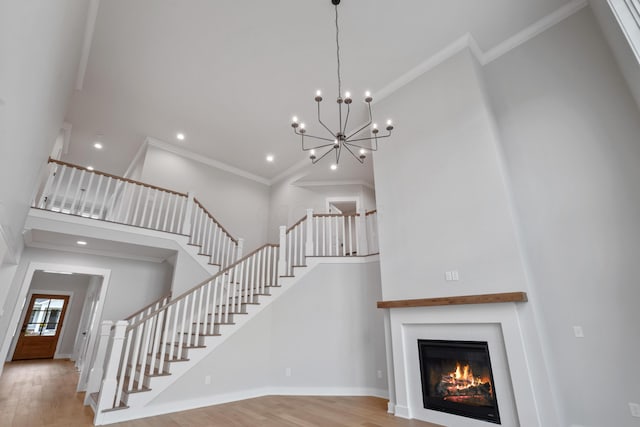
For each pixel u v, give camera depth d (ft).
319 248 21.06
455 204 12.82
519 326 10.12
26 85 6.37
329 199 27.17
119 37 14.32
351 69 16.11
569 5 12.46
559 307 10.70
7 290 15.38
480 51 14.79
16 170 7.89
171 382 13.06
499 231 11.38
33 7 5.28
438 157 13.88
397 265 14.07
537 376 9.57
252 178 28.55
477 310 11.09
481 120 12.83
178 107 19.38
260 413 12.63
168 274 21.83
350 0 12.48
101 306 18.69
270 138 22.84
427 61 15.40
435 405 11.55
